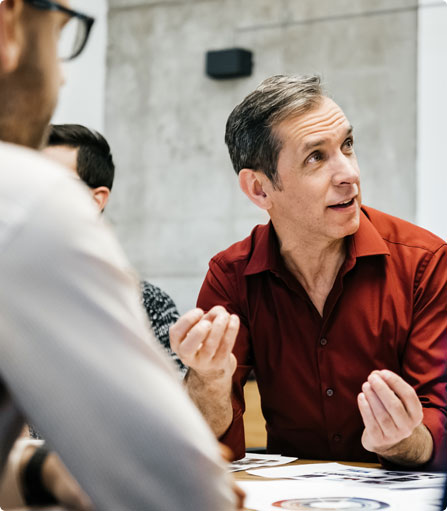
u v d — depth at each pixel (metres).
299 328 1.56
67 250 0.49
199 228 7.46
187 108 7.60
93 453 0.48
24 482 0.67
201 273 7.42
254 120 1.52
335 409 1.53
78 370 0.48
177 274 7.50
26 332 0.48
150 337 0.54
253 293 1.61
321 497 0.97
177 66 7.66
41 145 0.63
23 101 0.60
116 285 0.51
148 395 0.50
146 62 7.78
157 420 0.49
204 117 7.53
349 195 1.47
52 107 0.62
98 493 0.49
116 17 7.92
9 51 0.58
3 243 0.48
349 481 1.10
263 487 1.05
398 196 6.59
